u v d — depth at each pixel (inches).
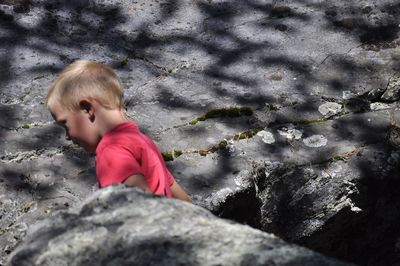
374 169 203.8
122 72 225.1
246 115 213.5
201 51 233.6
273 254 94.1
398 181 207.3
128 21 241.8
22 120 207.5
